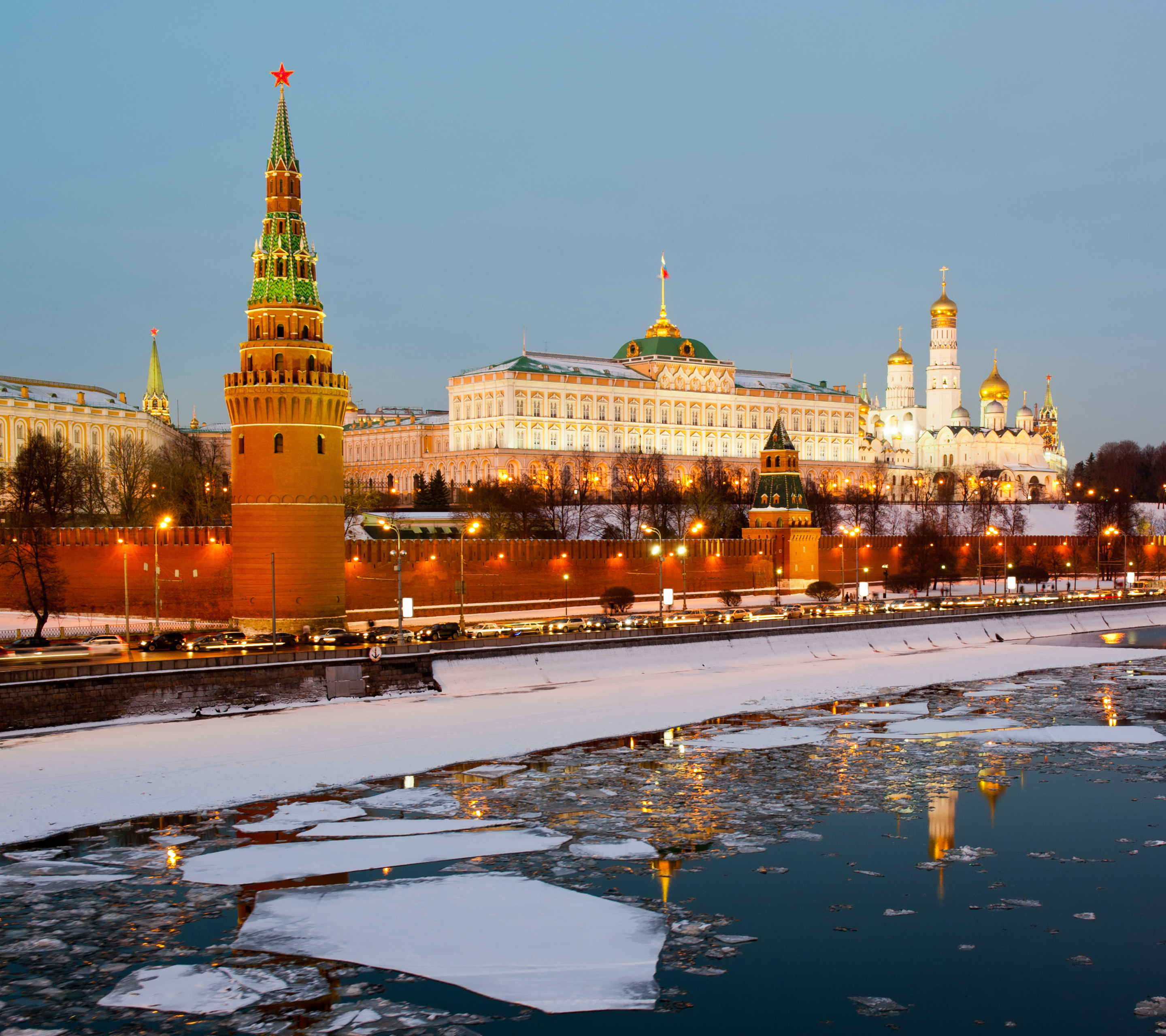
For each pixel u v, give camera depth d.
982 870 72.69
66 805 84.44
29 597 144.50
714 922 64.81
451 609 171.50
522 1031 53.50
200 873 72.44
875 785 92.19
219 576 155.88
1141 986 57.44
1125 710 122.19
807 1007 55.53
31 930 64.06
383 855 75.75
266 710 112.94
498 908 66.88
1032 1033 53.22
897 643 167.50
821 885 70.50
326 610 147.25
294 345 144.75
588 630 150.00
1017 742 107.00
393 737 104.31
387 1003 56.06
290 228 148.25
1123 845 77.31
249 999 56.47
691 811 85.12
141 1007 55.75
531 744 104.56
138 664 108.25
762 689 132.50
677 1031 53.44
